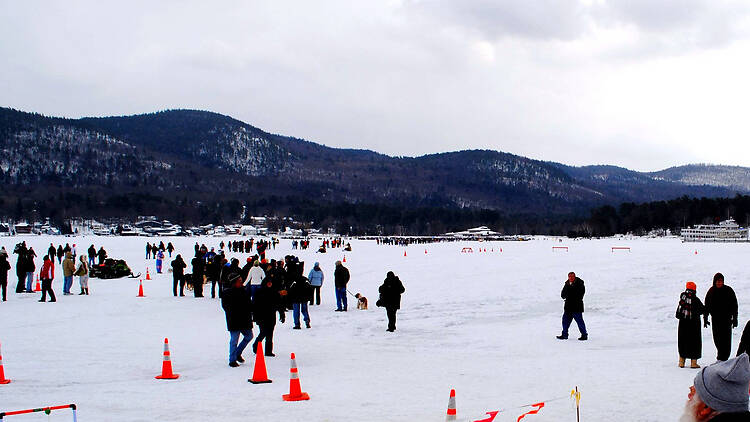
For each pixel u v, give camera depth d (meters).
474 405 9.44
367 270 43.28
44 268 24.55
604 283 30.73
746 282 28.75
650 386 10.68
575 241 129.75
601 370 12.30
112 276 37.16
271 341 14.36
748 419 3.31
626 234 187.75
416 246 103.38
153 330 18.12
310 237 187.38
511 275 36.41
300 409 9.23
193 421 8.52
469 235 196.75
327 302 26.14
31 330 17.75
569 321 16.98
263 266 21.58
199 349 15.06
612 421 8.43
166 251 75.44
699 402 3.41
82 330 17.89
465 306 24.14
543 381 11.30
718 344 12.36
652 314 21.22
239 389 10.66
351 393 10.37
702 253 54.22
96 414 8.88
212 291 26.77
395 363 13.45
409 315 21.98
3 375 11.18
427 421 8.48
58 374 11.90
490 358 14.12
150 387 10.81
